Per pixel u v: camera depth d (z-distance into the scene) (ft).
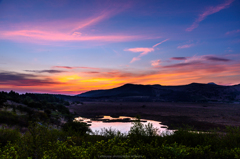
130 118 232.32
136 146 16.28
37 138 14.47
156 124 175.52
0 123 50.42
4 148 12.94
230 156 13.93
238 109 418.51
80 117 240.94
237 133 19.83
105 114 290.56
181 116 259.60
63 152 11.88
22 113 97.25
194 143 18.85
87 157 11.51
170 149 14.52
